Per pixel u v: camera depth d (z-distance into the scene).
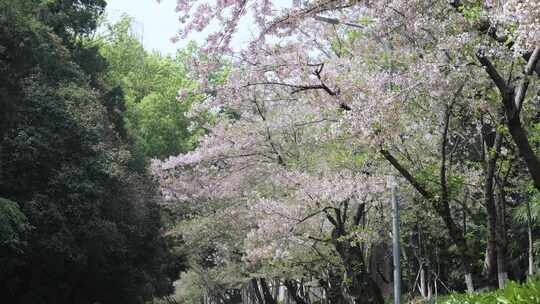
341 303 24.00
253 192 23.55
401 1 12.61
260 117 23.84
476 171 17.44
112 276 32.22
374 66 18.03
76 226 27.78
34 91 28.25
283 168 22.28
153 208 37.78
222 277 35.03
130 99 53.75
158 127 53.81
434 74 12.73
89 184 28.25
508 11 8.74
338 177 18.86
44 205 26.47
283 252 21.14
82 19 40.91
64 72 33.34
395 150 16.89
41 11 35.88
